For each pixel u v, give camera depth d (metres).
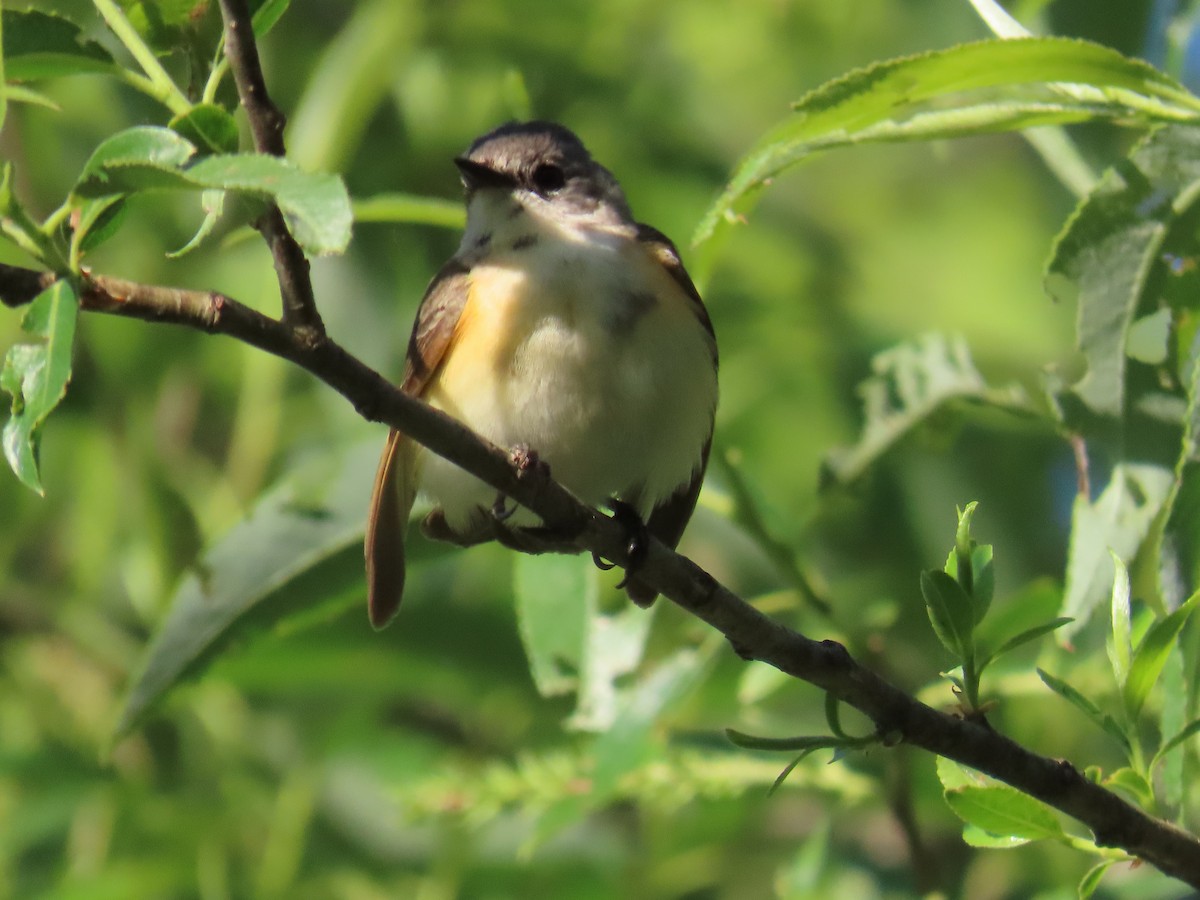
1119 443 7.52
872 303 14.60
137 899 11.67
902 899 10.86
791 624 11.73
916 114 6.88
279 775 12.53
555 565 9.38
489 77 13.05
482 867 11.89
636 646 9.36
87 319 12.83
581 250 9.01
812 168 15.92
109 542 13.16
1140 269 7.41
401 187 12.83
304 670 11.92
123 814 11.98
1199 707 6.88
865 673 6.14
